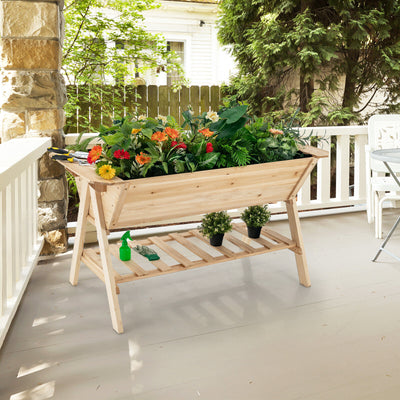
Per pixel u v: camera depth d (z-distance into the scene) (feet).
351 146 22.07
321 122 21.03
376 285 8.88
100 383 5.89
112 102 20.02
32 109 9.64
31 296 8.47
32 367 6.24
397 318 7.56
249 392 5.68
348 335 7.04
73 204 19.26
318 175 13.96
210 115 7.72
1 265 6.50
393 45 20.44
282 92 21.27
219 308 8.00
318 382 5.86
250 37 21.09
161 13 26.27
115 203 6.81
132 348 6.73
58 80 9.75
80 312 7.86
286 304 8.11
